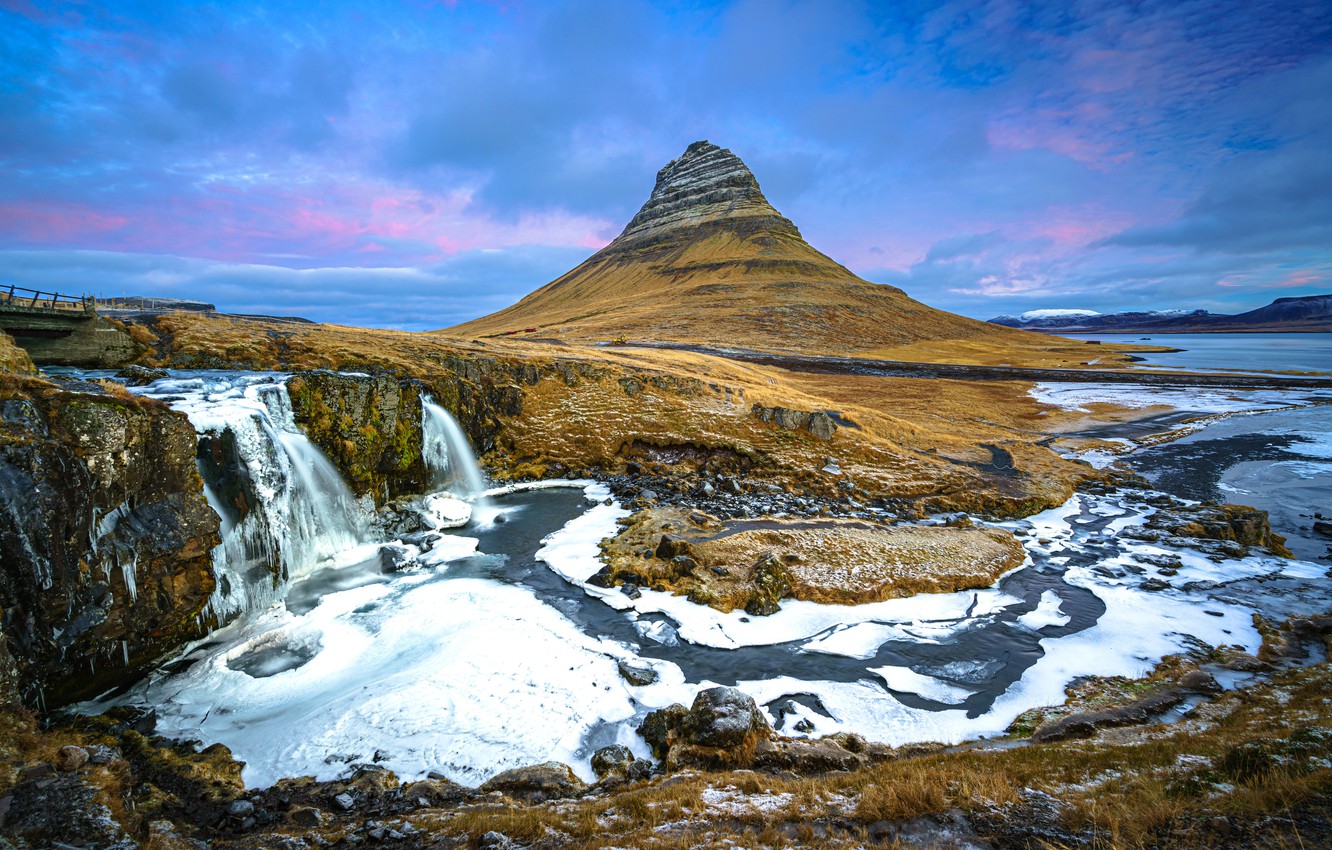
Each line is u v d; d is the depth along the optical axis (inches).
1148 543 1312.7
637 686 752.3
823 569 1078.4
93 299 1349.7
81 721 650.2
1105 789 452.8
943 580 1070.4
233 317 1925.4
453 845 436.1
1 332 903.1
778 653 842.2
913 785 468.4
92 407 728.3
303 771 586.9
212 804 528.1
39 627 636.1
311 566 1123.3
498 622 896.9
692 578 1035.3
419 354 1850.4
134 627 742.5
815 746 616.4
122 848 422.6
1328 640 868.0
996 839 395.5
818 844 403.2
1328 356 6756.9
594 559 1138.0
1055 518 1502.2
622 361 2422.5
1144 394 3511.3
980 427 2454.5
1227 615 963.3
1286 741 453.7
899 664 818.2
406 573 1100.5
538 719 676.1
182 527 815.1
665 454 1824.6
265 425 1075.3
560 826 449.4
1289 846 331.0
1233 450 2226.9
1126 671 795.4
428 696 704.4
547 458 1787.6
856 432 1962.4
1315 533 1401.3
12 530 611.8
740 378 2635.3
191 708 699.4
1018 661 826.8
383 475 1364.4
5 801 464.8
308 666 792.9
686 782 532.7
